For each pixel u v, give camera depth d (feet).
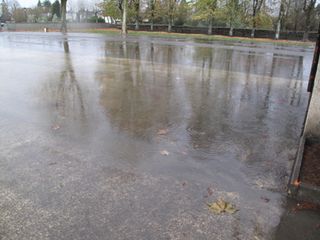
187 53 42.09
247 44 64.08
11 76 23.62
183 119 14.23
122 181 8.79
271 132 12.88
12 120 13.67
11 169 9.36
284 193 8.38
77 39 65.51
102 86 20.76
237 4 92.94
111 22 133.90
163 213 7.41
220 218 7.28
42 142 11.35
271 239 6.66
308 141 10.73
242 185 8.74
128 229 6.86
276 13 92.79
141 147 11.09
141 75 25.09
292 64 33.17
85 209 7.52
